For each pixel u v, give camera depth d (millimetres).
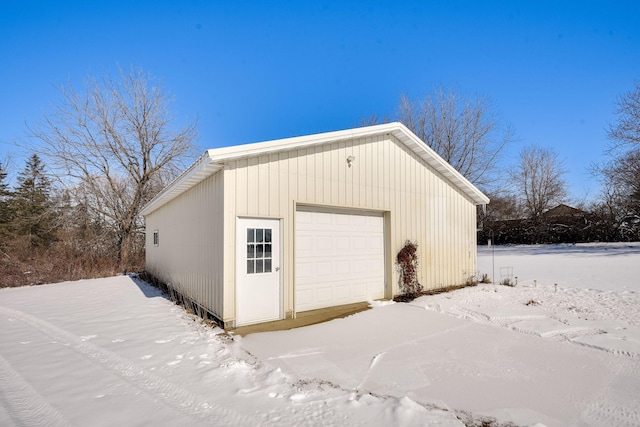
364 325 5637
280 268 6047
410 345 4625
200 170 5742
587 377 3570
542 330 5172
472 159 24562
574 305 6816
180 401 2996
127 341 4758
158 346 4516
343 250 7238
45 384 3340
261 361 4016
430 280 8812
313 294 6688
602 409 2918
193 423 2625
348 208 7258
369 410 2828
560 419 2760
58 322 5977
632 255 17469
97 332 5258
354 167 7297
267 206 5895
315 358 4137
